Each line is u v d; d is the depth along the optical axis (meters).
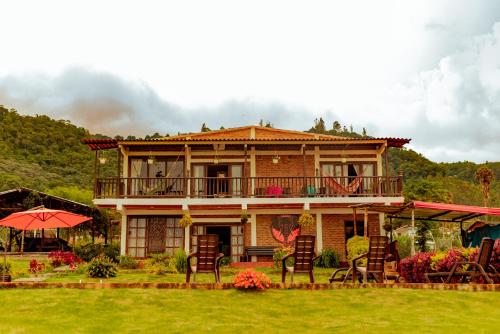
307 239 10.34
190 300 8.41
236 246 23.23
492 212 16.23
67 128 65.38
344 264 22.52
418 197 35.78
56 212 15.27
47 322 7.09
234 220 23.23
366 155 23.73
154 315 7.53
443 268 10.99
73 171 56.81
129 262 20.75
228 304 8.22
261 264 20.30
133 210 22.97
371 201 21.86
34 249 29.05
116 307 7.95
